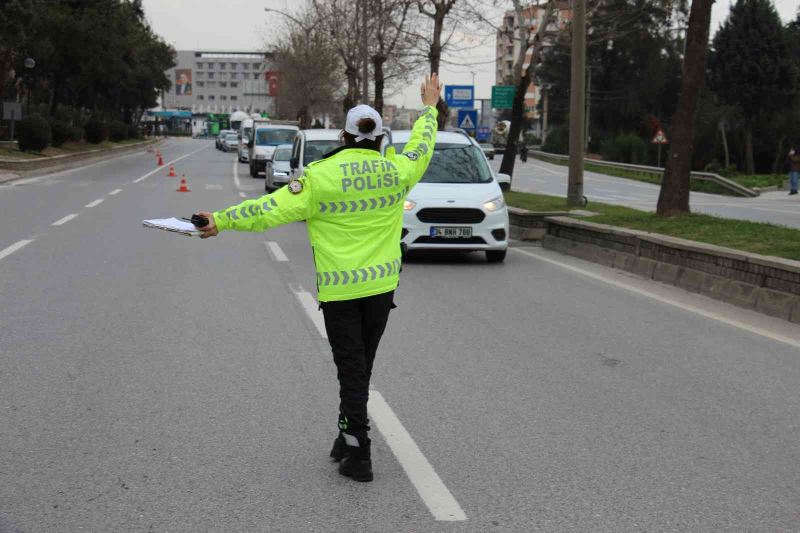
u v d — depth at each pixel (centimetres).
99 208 2042
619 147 6781
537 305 982
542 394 627
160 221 446
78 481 450
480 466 481
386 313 471
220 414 565
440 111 3094
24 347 733
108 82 5838
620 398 620
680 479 467
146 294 989
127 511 414
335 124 10100
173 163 5094
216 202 2344
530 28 2559
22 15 3706
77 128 5603
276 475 463
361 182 454
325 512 416
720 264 1034
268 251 1400
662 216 1488
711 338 819
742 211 2720
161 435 523
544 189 3803
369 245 459
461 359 726
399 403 598
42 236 1494
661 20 7575
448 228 1298
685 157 1489
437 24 2973
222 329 818
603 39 2694
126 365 682
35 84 5622
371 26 3925
